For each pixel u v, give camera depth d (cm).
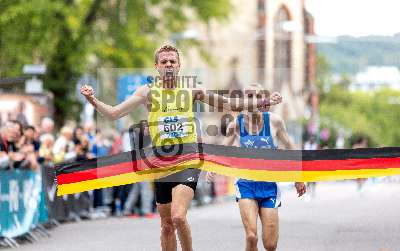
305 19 9950
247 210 1355
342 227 2258
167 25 4900
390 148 1405
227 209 3108
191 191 1271
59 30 4359
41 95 3086
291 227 2275
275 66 9425
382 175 1406
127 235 2153
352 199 3562
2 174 1884
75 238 2091
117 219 2689
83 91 1222
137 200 2833
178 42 5041
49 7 4300
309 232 2138
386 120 10938
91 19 4600
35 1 4294
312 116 6188
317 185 5372
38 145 2439
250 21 9406
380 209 2908
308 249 1792
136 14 4662
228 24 5234
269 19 9575
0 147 2125
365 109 10775
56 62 4450
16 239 2017
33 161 2142
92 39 4528
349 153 1399
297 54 9625
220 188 3847
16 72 4297
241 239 2019
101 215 2795
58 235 2169
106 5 4606
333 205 3158
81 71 4384
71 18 4316
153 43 4662
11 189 1934
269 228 1360
